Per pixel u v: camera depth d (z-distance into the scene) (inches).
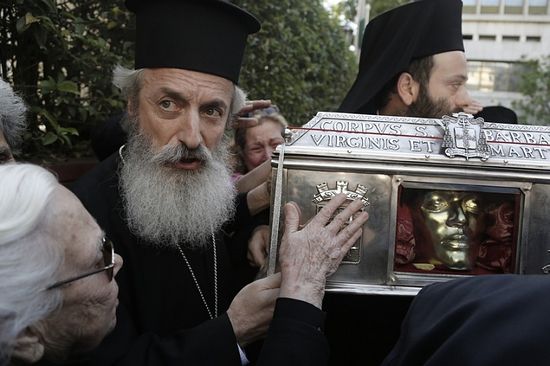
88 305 33.2
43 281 29.7
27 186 30.5
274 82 172.1
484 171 42.1
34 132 82.0
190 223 52.5
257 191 59.8
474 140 42.8
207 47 49.6
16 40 78.7
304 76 211.8
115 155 58.0
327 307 54.0
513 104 512.1
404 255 44.2
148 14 50.5
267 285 42.8
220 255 57.0
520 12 736.3
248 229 58.5
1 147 50.1
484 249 45.5
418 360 28.7
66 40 81.6
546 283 27.9
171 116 50.6
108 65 91.7
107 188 53.9
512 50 746.2
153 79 50.4
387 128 45.0
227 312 44.0
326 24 236.5
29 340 31.1
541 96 486.0
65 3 89.2
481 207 44.7
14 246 29.0
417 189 44.3
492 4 743.1
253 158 98.6
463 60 59.6
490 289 29.1
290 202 43.3
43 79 83.2
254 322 43.0
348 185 43.0
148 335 44.8
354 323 53.8
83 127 98.9
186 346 42.2
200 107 50.8
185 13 48.8
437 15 59.2
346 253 42.7
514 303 26.9
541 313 26.1
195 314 53.9
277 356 37.7
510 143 43.8
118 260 36.8
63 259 31.4
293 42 185.0
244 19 53.0
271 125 98.7
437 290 31.9
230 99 53.6
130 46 99.3
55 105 86.2
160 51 49.3
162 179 51.4
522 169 42.0
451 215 43.9
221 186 55.2
